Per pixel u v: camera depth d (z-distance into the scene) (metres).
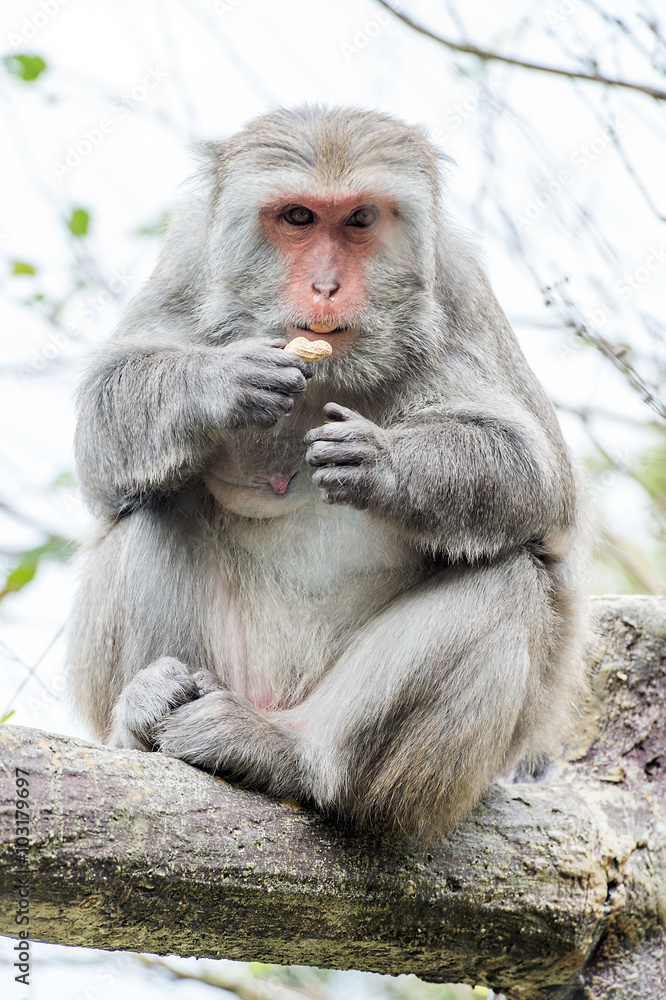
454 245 11.26
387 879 9.26
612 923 10.62
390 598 10.51
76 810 7.88
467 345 10.84
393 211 10.27
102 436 10.02
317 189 10.03
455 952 9.92
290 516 10.54
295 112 10.73
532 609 9.67
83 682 10.56
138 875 8.06
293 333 10.25
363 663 9.52
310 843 9.06
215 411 9.43
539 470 9.93
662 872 10.88
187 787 8.69
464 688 9.29
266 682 10.77
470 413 10.18
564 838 10.21
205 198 11.12
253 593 10.74
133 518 10.18
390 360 10.43
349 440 9.31
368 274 10.30
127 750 8.76
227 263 10.37
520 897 9.84
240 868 8.57
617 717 11.81
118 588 10.12
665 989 10.58
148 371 9.94
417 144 10.52
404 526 9.52
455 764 9.27
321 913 9.05
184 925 8.56
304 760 9.31
